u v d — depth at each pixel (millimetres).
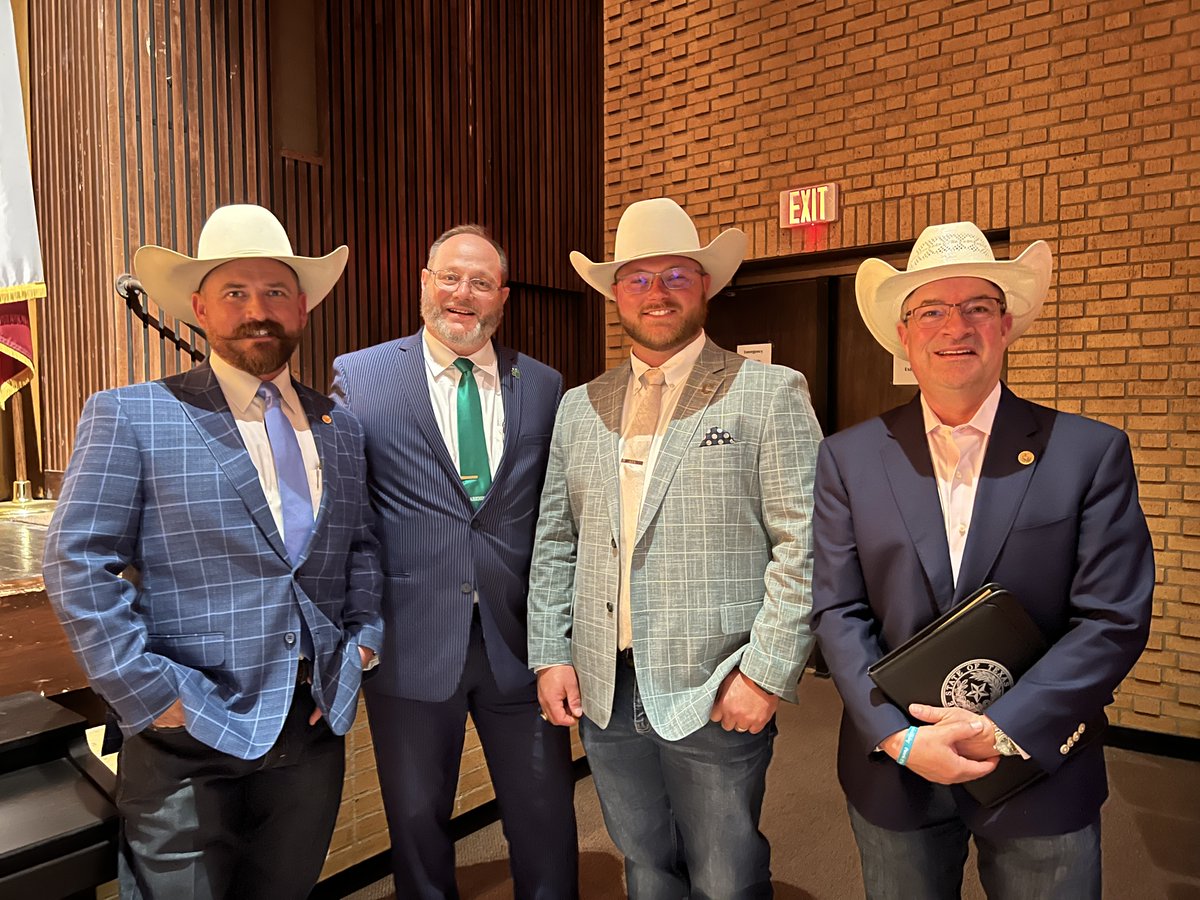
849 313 3914
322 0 4004
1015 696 1200
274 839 1520
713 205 4113
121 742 1466
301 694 1487
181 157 3482
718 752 1547
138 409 1388
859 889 2236
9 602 2221
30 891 1303
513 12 5039
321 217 4066
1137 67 3039
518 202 5117
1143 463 3094
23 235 2727
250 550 1413
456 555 1785
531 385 1960
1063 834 1236
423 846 1851
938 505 1327
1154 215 3025
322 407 1618
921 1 3492
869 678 1303
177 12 3465
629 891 1754
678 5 4156
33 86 3693
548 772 1886
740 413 1590
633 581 1582
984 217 3377
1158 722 3111
